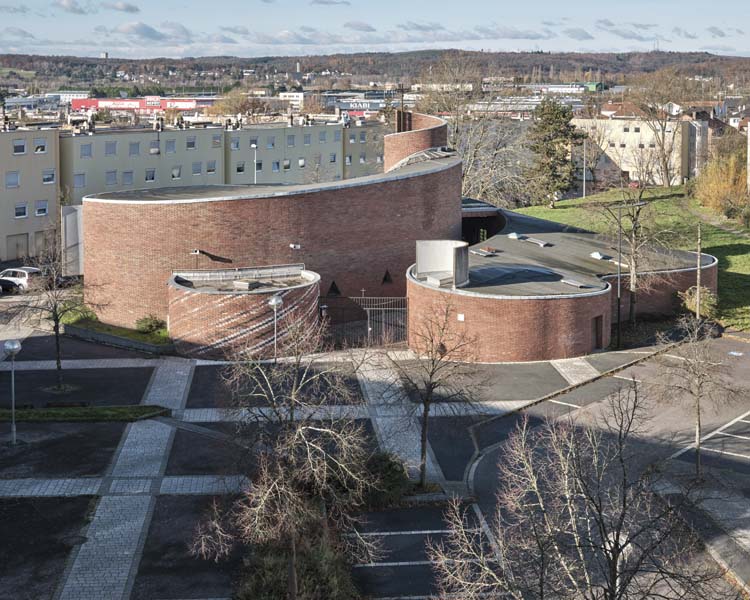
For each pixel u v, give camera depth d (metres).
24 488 36.53
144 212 57.41
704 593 26.45
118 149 92.31
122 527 33.53
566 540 30.36
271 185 69.00
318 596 26.88
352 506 33.59
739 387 48.81
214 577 30.31
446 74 109.12
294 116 131.62
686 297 62.69
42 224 86.62
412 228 65.56
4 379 50.03
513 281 56.38
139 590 29.53
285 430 31.91
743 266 77.25
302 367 50.53
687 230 90.69
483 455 40.50
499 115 125.88
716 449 40.81
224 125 107.38
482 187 102.94
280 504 28.17
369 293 63.72
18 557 31.42
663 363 46.31
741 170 102.62
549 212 101.38
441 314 53.62
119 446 40.81
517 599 24.48
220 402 46.34
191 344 53.75
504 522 33.62
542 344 53.53
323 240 61.12
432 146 78.38
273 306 48.66
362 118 132.50
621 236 64.94
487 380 43.75
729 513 34.59
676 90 131.25
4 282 70.25
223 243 58.12
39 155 85.56
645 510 32.69
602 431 40.38
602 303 55.66
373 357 53.53
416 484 37.19
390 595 29.42
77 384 49.25
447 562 29.84
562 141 107.19
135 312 58.44
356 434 33.69
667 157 123.56
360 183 62.25
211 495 36.00
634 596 25.92
